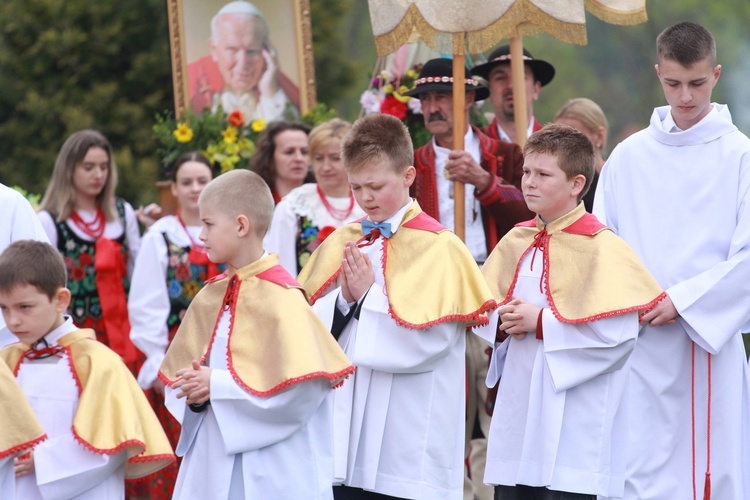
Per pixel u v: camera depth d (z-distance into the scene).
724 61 49.12
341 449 10.45
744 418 12.48
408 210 10.73
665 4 49.53
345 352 10.57
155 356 14.96
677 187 12.47
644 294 10.52
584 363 10.50
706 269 12.22
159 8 30.84
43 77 30.28
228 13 19.92
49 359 9.94
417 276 10.38
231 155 18.00
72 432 9.69
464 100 13.11
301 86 20.34
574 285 10.66
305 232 14.69
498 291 11.05
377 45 13.30
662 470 12.30
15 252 9.73
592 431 10.55
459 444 10.59
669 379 12.27
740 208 12.20
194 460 9.87
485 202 13.36
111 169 15.64
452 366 10.55
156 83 30.75
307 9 20.41
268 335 9.72
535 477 10.54
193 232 15.52
